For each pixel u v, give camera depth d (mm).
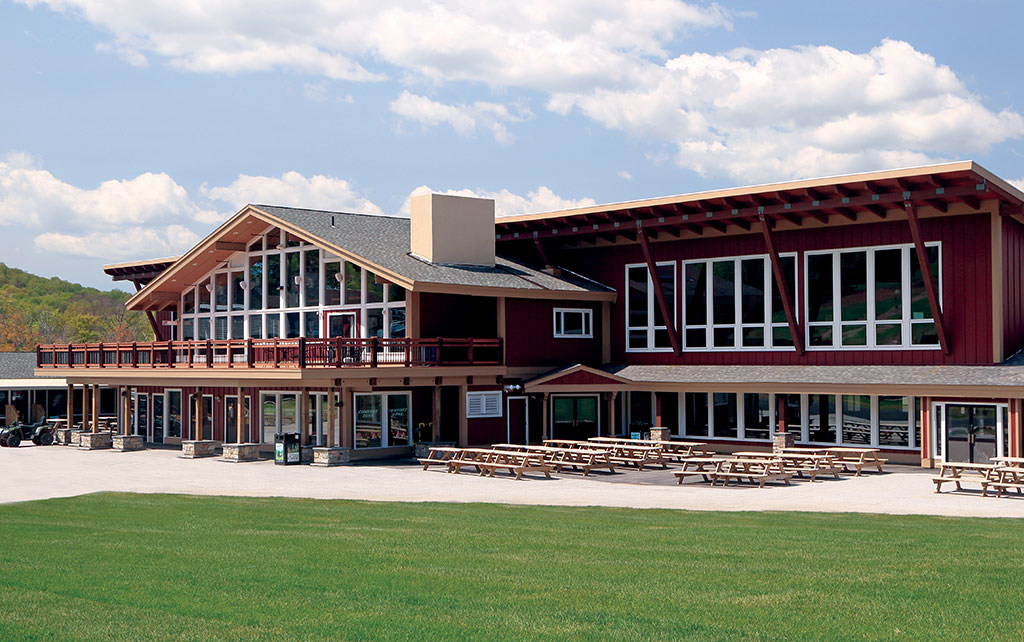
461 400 35750
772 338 35188
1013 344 31734
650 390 36000
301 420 34688
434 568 14094
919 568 13742
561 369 37562
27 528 19078
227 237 40312
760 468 28609
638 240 38812
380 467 32688
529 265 41156
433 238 37469
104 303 163000
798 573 13461
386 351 35656
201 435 38344
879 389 30688
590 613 11266
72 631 10781
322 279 38125
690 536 17266
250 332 40750
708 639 10188
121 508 22453
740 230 35781
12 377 51750
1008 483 24281
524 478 29281
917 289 32125
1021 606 11414
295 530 18406
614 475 29938
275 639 10391
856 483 27281
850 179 30531
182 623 11055
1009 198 30297
